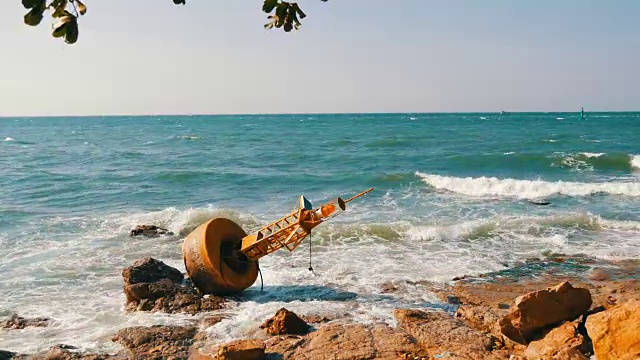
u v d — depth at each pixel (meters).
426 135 59.69
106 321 8.98
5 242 14.39
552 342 7.25
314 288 10.55
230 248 10.33
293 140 55.06
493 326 8.23
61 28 1.86
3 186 25.28
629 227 14.96
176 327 8.57
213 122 139.50
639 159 28.50
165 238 14.87
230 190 23.73
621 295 9.41
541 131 64.94
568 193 20.78
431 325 8.38
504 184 21.98
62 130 96.62
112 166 33.69
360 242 14.01
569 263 11.98
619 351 6.12
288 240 9.70
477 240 14.10
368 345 7.70
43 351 7.77
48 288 10.69
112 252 13.38
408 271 11.54
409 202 19.83
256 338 8.20
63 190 24.02
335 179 25.75
